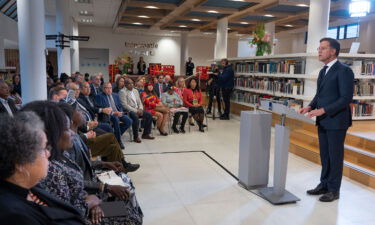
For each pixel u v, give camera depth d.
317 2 6.18
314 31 6.27
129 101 6.20
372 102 6.53
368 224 3.00
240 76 9.65
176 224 2.94
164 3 9.33
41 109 1.76
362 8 7.21
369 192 3.77
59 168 1.73
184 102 7.21
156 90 8.16
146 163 4.79
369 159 4.28
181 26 14.22
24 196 0.94
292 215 3.16
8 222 0.83
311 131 5.65
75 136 2.40
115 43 19.33
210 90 9.70
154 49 20.05
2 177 0.92
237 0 8.48
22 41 4.61
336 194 3.52
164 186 3.88
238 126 8.05
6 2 10.81
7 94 4.24
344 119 3.37
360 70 6.12
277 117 7.08
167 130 7.33
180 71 18.61
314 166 4.75
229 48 21.36
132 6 9.66
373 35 13.90
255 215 3.15
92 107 5.28
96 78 6.94
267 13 10.37
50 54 18.33
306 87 6.34
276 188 3.51
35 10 4.57
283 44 20.70
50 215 0.99
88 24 17.95
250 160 3.73
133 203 2.38
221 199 3.52
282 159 3.43
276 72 7.46
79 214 1.22
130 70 15.06
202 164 4.81
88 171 2.46
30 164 0.94
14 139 0.90
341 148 3.45
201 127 7.30
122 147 5.55
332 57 3.43
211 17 11.43
